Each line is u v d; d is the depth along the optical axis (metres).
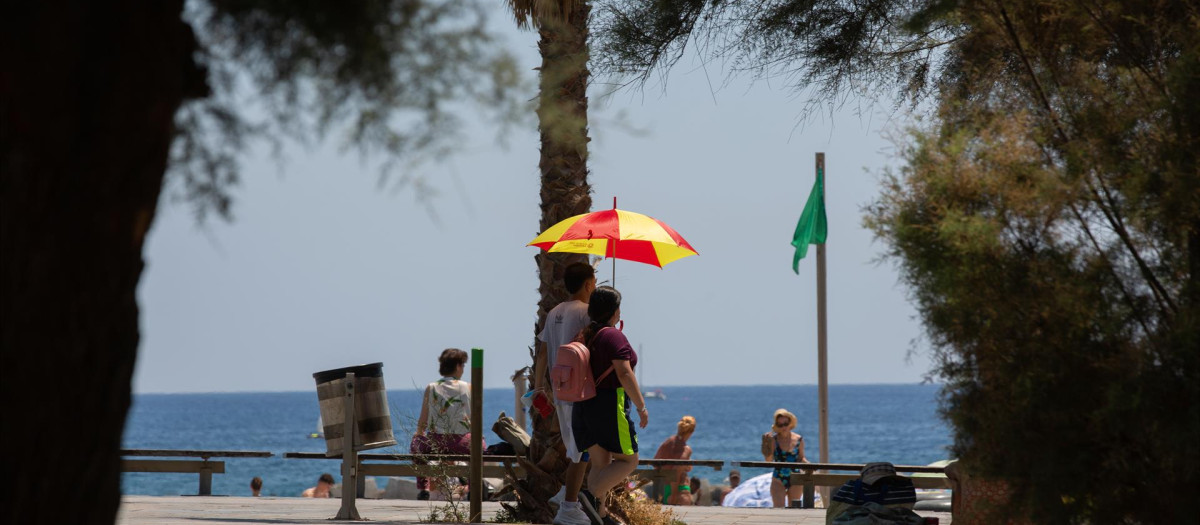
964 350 14.89
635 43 22.88
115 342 7.34
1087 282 13.84
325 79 8.84
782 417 40.09
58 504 7.05
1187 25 15.41
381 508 30.69
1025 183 14.28
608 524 22.72
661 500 33.25
